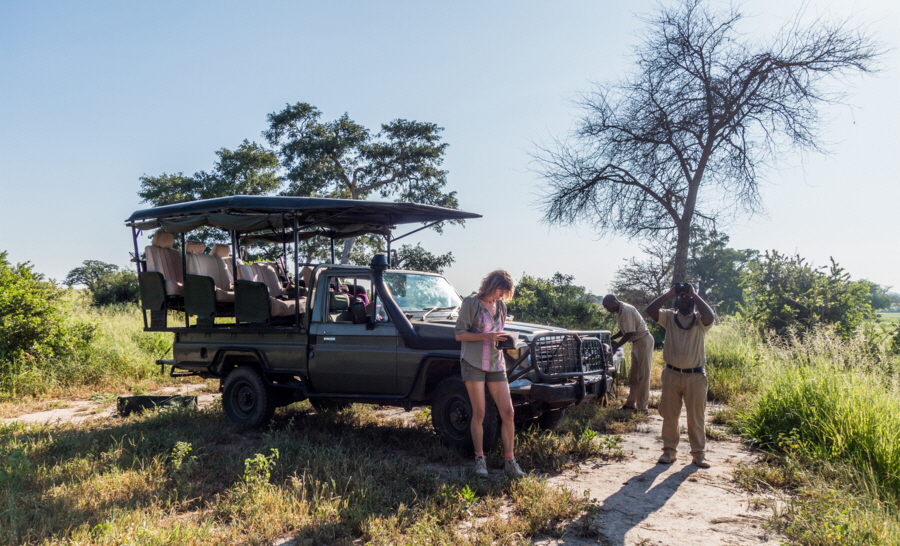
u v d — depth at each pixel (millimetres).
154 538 3883
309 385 7223
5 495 4641
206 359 8141
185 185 37312
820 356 8164
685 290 5934
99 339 12898
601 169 20328
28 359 10859
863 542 3867
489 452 6031
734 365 12203
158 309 8250
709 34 18828
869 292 15156
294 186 36188
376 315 6801
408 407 6660
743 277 16422
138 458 5820
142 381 11383
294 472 5258
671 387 5996
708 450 6680
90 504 4574
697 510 4766
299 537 4020
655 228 20500
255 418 7465
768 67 18172
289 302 7957
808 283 15016
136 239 8312
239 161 36812
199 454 6062
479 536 4047
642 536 4230
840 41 17234
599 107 20234
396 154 38250
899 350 10445
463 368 5520
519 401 6328
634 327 8547
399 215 8445
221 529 4277
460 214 8164
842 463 5449
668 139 19281
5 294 11148
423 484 5074
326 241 30453
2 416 8445
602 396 6820
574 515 4562
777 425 6852
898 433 5742
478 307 5480
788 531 4219
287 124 37312
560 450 6293
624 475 5691
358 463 5621
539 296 20859
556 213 20797
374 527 4121
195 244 8914
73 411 8859
